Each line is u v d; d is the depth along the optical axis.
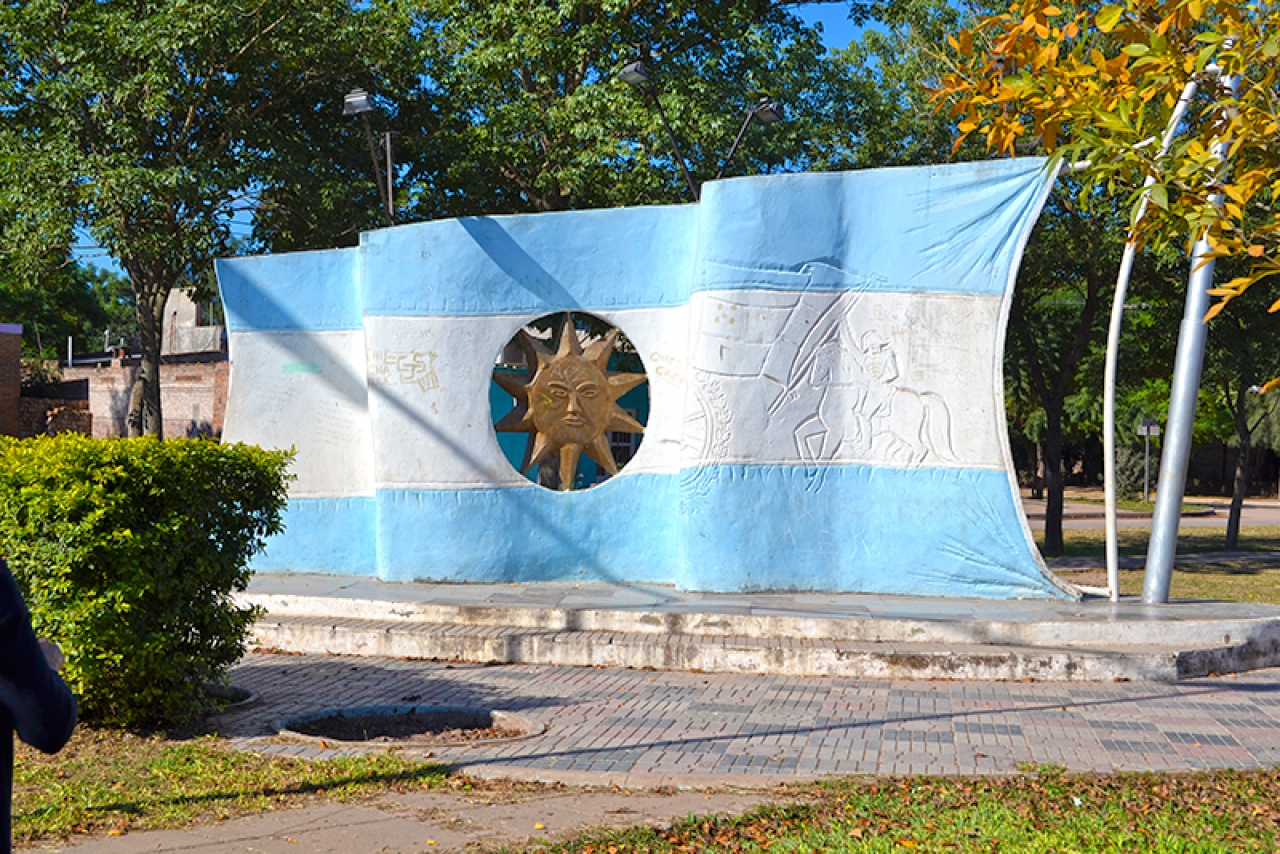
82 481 6.89
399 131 20.61
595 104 17.61
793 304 11.30
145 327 19.84
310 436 12.90
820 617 9.99
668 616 10.18
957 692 8.82
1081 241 18.36
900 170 11.30
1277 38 4.68
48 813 5.35
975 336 11.18
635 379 12.39
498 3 18.88
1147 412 40.34
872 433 11.31
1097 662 9.26
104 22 17.41
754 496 11.28
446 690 8.75
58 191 16.84
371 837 5.10
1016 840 5.18
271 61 18.67
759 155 18.59
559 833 5.20
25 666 2.05
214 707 7.64
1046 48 5.22
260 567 12.88
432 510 12.13
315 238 20.25
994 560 11.11
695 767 6.55
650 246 12.16
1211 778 6.38
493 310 12.23
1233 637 9.94
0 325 33.19
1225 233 5.10
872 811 5.65
